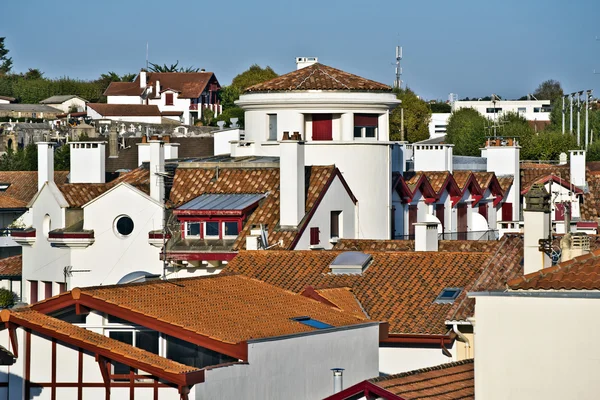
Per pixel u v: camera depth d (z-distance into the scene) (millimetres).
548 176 130125
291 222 93625
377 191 107188
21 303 101750
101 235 97250
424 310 73688
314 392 62719
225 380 56875
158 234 94812
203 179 99188
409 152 135875
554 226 94562
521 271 71688
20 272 110812
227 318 61812
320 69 111812
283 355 60531
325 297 72938
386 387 50281
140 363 56156
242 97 111125
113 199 96938
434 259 78500
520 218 132125
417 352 72250
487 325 48344
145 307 60125
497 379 48156
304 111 108625
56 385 57969
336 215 100750
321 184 97500
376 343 68375
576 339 47281
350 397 50469
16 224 142250
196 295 64438
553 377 47500
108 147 156000
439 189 117875
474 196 124312
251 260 81062
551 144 195125
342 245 94125
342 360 65188
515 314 48000
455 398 50500
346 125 108562
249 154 110188
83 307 59844
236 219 93750
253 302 66188
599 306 47125
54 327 57906
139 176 100938
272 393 59750
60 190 100312
